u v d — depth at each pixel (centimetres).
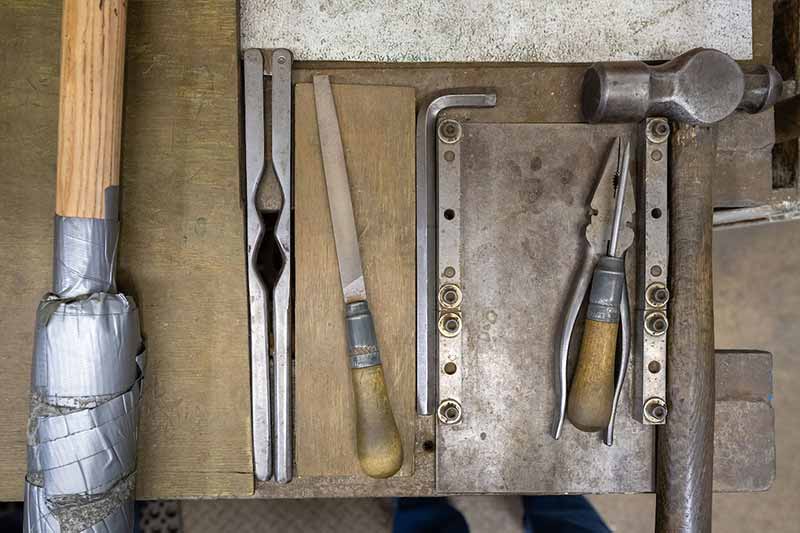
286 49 74
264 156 74
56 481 63
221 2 73
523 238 76
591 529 103
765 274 115
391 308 74
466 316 76
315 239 74
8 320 73
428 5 76
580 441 76
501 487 76
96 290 66
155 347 73
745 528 115
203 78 73
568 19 77
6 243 72
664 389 74
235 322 74
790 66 80
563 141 76
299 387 74
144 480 73
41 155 72
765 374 79
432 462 76
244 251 74
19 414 73
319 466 74
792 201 80
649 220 74
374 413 70
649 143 74
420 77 76
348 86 75
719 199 78
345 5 76
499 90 77
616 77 70
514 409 76
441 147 75
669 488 73
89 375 64
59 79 71
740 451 78
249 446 74
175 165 73
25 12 72
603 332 71
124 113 72
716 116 71
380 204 75
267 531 106
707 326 73
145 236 73
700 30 77
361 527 107
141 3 72
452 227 75
